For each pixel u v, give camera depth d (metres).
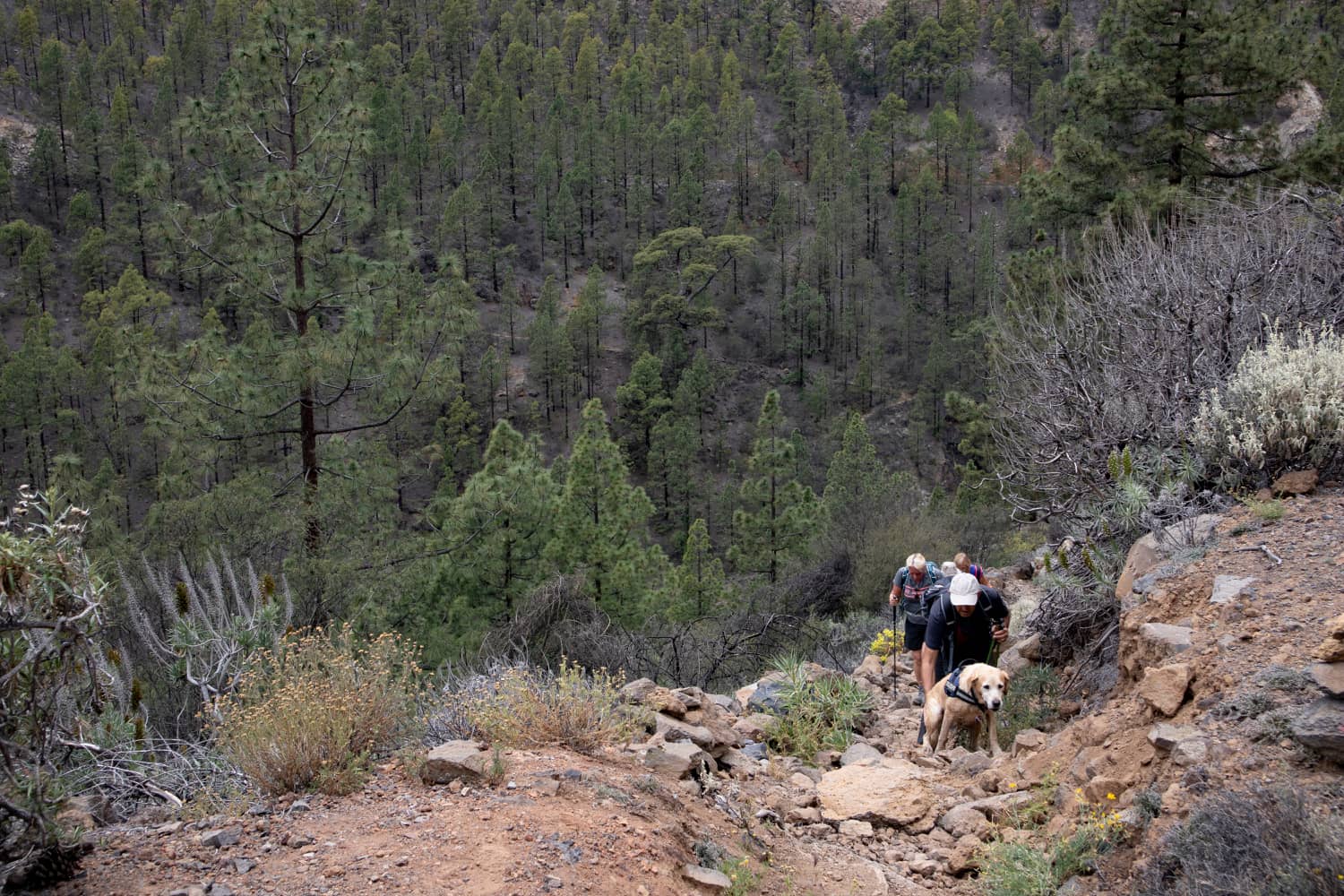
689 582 24.62
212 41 116.00
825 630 13.31
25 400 64.69
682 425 73.00
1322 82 17.50
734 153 120.38
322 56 19.38
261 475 17.36
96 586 4.29
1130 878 4.08
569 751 5.24
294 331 19.47
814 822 5.46
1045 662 7.97
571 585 15.24
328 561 13.98
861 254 103.25
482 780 4.45
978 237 94.50
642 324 91.56
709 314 91.75
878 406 84.69
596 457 21.44
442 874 3.57
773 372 92.69
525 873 3.60
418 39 140.12
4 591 3.90
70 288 90.75
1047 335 9.06
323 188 19.36
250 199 18.67
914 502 27.12
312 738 4.50
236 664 7.36
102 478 48.22
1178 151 17.83
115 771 5.30
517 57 132.50
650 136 112.69
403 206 93.56
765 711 7.41
